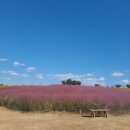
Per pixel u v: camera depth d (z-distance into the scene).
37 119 23.70
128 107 28.31
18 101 29.58
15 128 19.86
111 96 29.52
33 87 38.25
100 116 26.33
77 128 20.12
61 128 20.08
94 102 27.97
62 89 35.25
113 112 27.78
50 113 27.44
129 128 20.56
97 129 19.97
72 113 27.39
